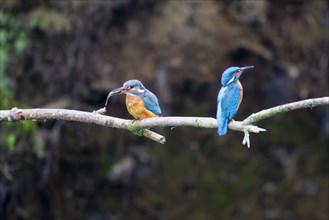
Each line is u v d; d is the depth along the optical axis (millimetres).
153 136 6875
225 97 7031
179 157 16344
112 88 14727
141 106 7418
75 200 15688
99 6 14227
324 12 15969
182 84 15281
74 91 14609
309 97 16062
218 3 15016
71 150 15156
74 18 14086
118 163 15719
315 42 15828
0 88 13188
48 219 15375
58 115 7234
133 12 14703
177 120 6551
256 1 15086
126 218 16125
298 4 15664
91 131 15281
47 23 13789
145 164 16047
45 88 14352
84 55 14539
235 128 6473
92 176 15672
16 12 13867
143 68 14867
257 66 15664
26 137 13555
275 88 16000
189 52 14906
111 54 14766
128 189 16047
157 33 14789
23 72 14117
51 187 15156
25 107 13406
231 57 15312
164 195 16281
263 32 15312
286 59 15773
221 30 14969
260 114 6293
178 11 14828
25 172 14438
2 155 13359
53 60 14242
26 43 13922
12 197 14664
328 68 15961
